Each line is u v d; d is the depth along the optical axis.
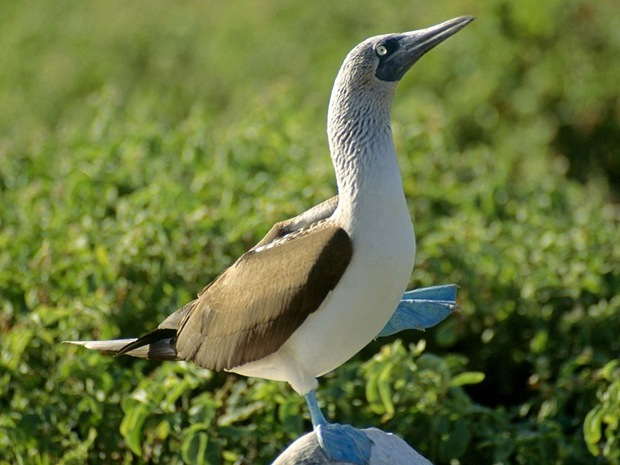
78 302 11.25
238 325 7.58
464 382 10.49
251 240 12.12
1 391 10.73
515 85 20.73
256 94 21.31
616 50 20.50
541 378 11.42
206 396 10.35
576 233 13.16
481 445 10.41
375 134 7.46
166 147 15.48
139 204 12.94
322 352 7.50
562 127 20.44
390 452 7.88
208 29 25.77
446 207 14.08
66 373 10.54
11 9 29.31
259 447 10.28
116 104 18.38
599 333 11.81
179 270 11.77
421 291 8.61
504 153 20.16
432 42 7.61
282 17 24.41
